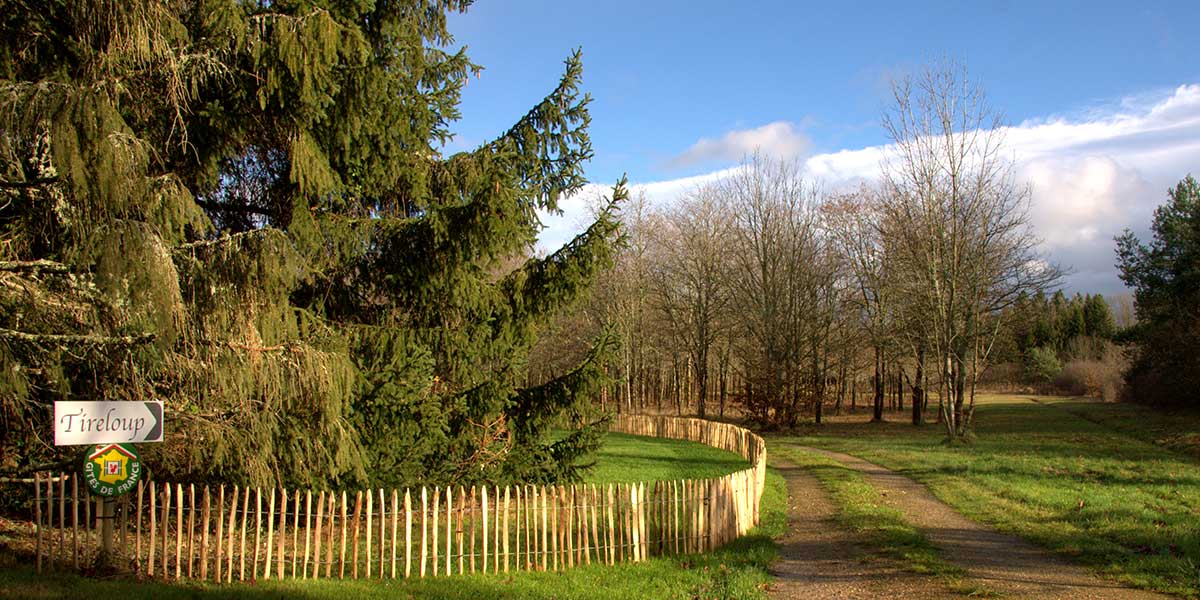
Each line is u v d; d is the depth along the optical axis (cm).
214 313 773
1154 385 3909
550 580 943
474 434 1202
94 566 855
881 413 4866
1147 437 2942
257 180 1075
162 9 742
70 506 948
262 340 828
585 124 1275
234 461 890
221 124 843
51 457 947
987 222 3441
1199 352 3347
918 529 1264
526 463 1245
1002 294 3747
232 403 857
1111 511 1293
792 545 1205
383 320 1173
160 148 862
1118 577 892
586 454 1358
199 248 828
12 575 784
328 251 1085
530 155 1266
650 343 5378
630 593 888
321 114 883
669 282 5256
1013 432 3484
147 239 691
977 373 3619
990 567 975
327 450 915
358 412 1034
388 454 1077
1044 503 1436
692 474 2184
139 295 700
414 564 998
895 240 4119
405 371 1080
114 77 735
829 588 926
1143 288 4397
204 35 848
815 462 2497
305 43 810
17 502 973
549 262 1222
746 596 877
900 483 1916
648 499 1109
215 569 872
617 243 1237
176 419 863
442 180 1224
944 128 3325
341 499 965
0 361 723
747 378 4288
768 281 4344
